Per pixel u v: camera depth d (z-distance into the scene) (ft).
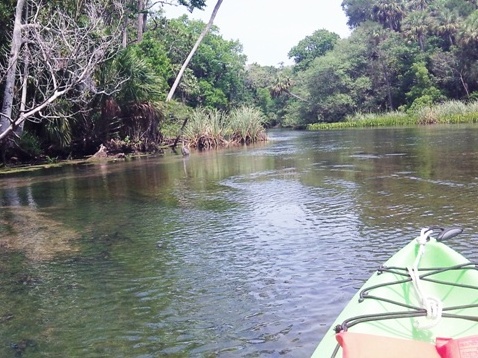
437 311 13.00
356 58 216.74
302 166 57.82
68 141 80.18
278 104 258.16
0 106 73.46
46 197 44.57
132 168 66.59
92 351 15.85
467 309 13.97
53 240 28.99
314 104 216.74
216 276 21.76
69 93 76.28
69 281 22.12
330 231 27.61
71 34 73.51
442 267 15.21
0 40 72.49
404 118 171.42
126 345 16.15
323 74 213.66
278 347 15.37
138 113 90.17
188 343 16.05
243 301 18.93
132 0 108.06
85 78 66.08
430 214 29.71
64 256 25.81
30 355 15.78
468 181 39.88
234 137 110.11
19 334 17.24
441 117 158.51
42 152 80.28
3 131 67.97
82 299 20.02
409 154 63.05
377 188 39.55
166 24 160.56
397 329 13.23
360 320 12.63
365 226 28.12
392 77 215.51
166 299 19.63
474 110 156.87
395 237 25.64
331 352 11.43
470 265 14.98
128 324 17.65
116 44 83.61
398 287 14.80
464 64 193.98
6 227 32.86
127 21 96.58
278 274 21.43
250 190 43.04
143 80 89.04
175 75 150.51
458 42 192.65
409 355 10.62
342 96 207.31
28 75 66.33
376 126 175.11
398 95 211.41
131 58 86.12
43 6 72.49
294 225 29.48
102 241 28.40
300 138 123.65
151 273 22.66
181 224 31.53
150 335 16.75
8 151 76.07
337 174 49.11
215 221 31.91
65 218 35.01
